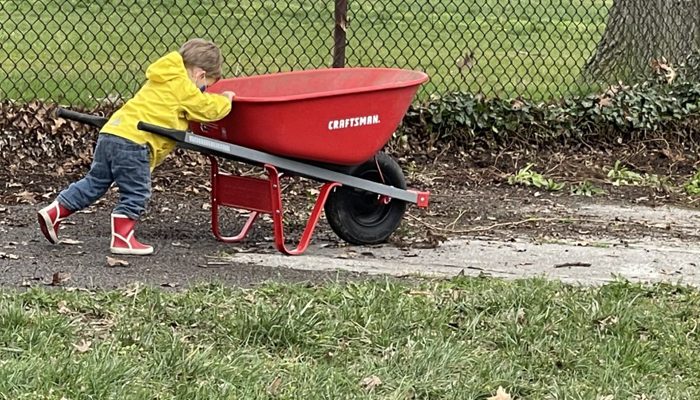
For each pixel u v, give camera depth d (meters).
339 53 9.02
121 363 5.38
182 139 6.68
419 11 11.95
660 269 7.08
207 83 6.90
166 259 6.84
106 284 6.37
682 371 5.75
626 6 10.14
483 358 5.69
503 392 5.44
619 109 9.54
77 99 9.06
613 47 10.23
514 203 8.40
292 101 6.73
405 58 10.65
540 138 9.41
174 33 11.50
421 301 6.20
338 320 5.91
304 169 6.96
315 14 11.44
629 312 6.14
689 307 6.34
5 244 6.96
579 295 6.38
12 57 10.48
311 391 5.35
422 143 9.23
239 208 7.11
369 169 7.22
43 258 6.74
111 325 5.81
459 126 9.28
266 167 6.87
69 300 6.00
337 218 7.18
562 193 8.70
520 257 7.21
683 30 10.16
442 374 5.54
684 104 9.71
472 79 10.16
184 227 7.52
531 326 5.95
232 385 5.34
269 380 5.42
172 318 5.89
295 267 6.81
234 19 11.25
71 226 7.36
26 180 8.27
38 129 8.61
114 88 9.26
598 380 5.60
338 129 6.90
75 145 8.65
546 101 9.52
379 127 7.02
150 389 5.29
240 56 10.19
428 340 5.78
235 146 6.81
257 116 6.73
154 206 7.90
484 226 7.84
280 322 5.80
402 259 7.07
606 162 9.33
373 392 5.40
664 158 9.46
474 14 12.21
